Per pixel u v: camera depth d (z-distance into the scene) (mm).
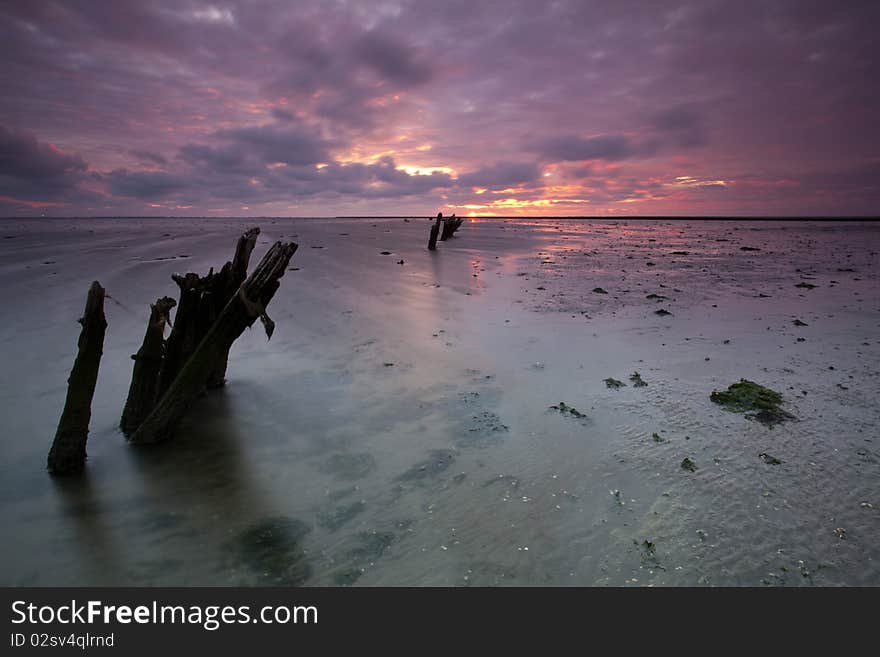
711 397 7035
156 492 4836
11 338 9234
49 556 3973
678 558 4000
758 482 4996
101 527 4320
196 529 4332
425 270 19312
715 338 10008
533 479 5109
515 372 8070
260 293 5586
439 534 4305
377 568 3924
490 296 14180
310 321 10852
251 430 6090
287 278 16109
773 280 17969
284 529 4352
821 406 6672
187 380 5648
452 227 35469
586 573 3875
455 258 24172
